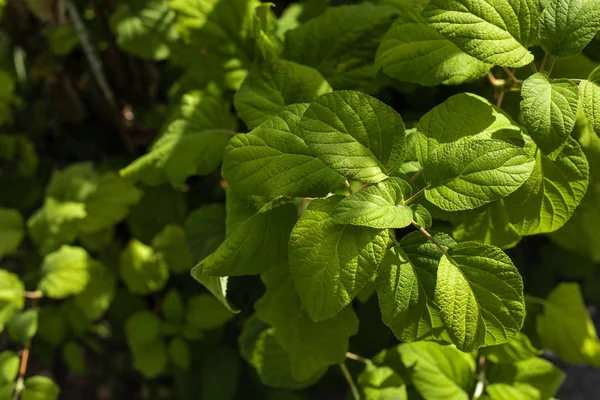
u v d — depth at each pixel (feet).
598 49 2.81
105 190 3.53
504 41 2.05
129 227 3.95
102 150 4.41
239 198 2.23
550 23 2.05
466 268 1.91
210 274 2.15
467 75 2.29
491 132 2.09
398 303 1.95
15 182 4.27
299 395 3.32
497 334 1.90
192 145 2.57
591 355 2.80
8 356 3.25
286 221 2.20
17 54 4.22
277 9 3.58
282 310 2.35
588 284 3.59
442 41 2.30
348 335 2.36
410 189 1.98
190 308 3.36
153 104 4.22
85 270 3.32
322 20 2.60
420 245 1.98
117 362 4.34
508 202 2.21
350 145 1.95
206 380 3.40
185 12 2.64
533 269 3.56
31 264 3.97
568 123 1.96
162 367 3.40
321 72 2.59
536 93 1.99
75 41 3.91
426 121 2.10
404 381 2.67
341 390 3.57
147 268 3.45
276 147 2.06
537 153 2.14
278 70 2.34
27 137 4.42
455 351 2.61
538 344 2.89
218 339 3.51
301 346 2.37
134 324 3.39
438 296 1.88
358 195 1.91
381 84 2.72
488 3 2.04
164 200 3.76
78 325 3.57
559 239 2.94
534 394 2.61
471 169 1.90
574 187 2.14
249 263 2.17
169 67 4.10
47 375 4.53
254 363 2.78
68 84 4.14
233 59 2.68
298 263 1.93
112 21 3.57
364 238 1.91
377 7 2.60
